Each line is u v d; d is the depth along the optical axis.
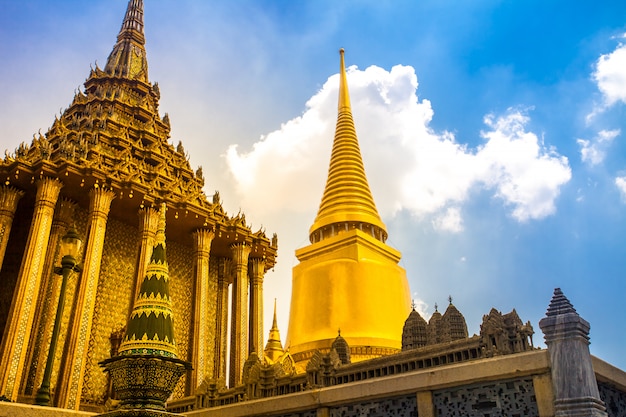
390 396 13.91
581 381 10.84
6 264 32.53
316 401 15.30
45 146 30.72
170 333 10.12
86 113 41.22
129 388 9.43
